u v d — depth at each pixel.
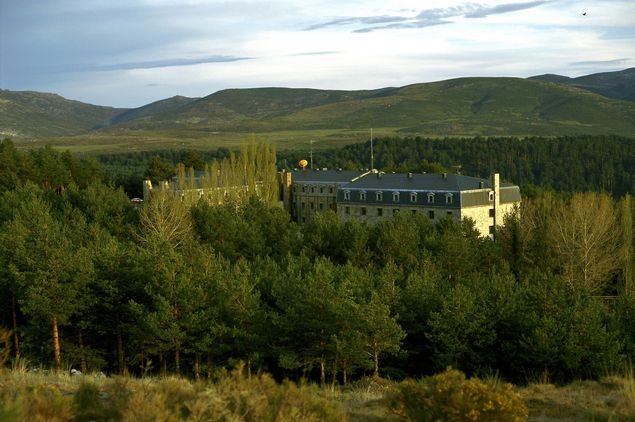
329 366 37.84
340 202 118.06
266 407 13.92
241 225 72.50
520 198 113.25
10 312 49.62
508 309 40.69
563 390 19.27
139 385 15.94
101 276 42.72
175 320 37.84
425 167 157.88
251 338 38.12
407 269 56.75
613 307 50.75
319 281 38.16
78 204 90.44
